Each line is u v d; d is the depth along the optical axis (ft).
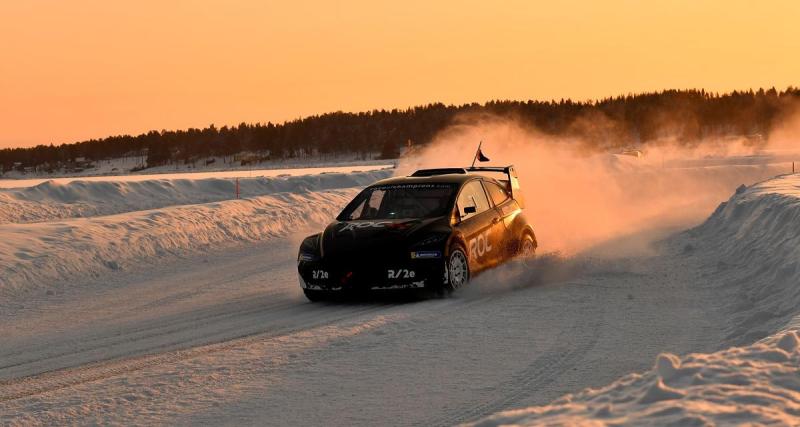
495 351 32.48
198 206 93.04
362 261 43.50
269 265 62.90
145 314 44.27
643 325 36.60
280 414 25.43
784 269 41.19
